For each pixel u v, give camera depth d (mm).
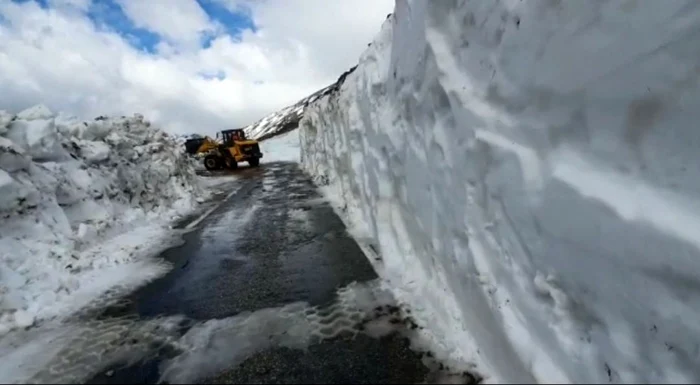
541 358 2328
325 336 3223
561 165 2502
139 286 4535
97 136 8516
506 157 2836
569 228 2367
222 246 6082
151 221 8086
